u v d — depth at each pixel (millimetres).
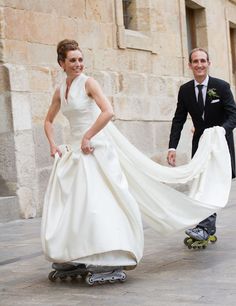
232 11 16875
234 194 11570
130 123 11555
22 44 9312
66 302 4180
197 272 4895
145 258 5621
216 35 15664
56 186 4707
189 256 5598
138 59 11984
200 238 5902
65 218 4555
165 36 12906
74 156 4645
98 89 4668
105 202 4516
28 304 4184
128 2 12406
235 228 7191
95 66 10805
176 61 13250
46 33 9766
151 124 12180
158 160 12344
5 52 9031
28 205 9164
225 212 8773
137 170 4953
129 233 4551
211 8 15406
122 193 4555
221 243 6195
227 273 4793
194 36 15148
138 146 11758
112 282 4652
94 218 4438
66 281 4816
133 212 4570
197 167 5578
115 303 4082
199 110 6102
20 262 5723
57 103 4977
